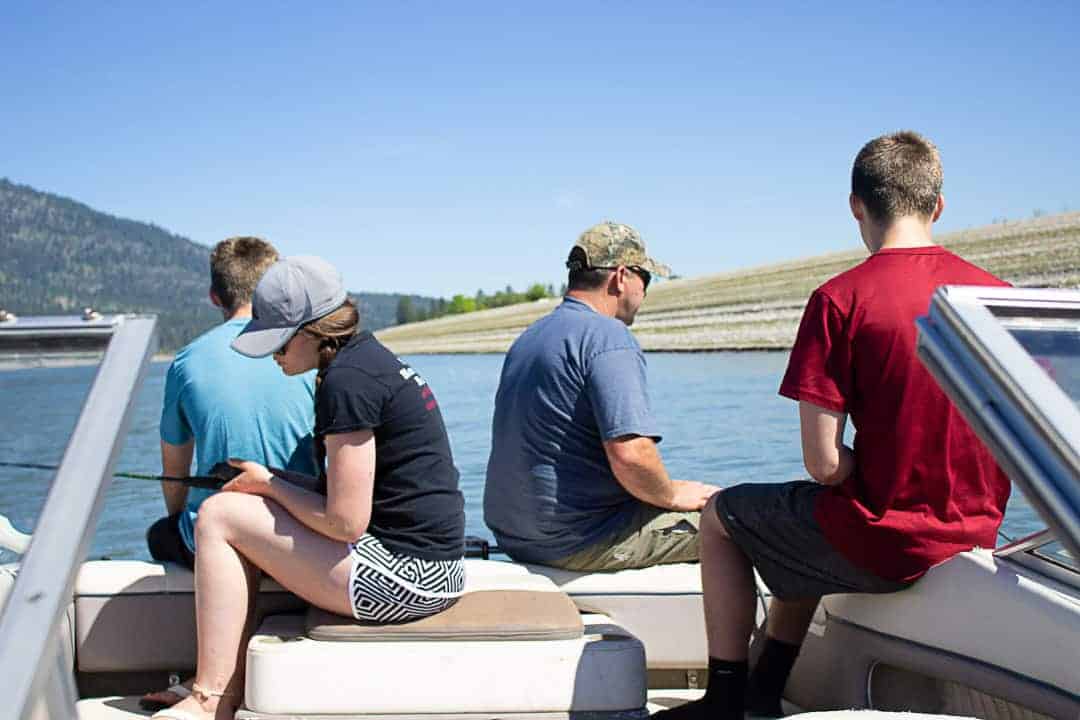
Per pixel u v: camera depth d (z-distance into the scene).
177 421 2.82
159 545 2.78
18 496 1.34
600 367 2.73
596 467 2.79
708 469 9.38
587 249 2.95
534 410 2.80
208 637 2.26
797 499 2.14
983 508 2.03
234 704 2.28
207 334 2.86
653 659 2.72
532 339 2.90
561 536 2.79
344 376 2.21
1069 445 1.14
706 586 2.30
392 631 2.19
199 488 2.70
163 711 2.23
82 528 1.25
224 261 2.96
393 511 2.28
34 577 1.20
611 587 2.72
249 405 2.71
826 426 2.04
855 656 2.20
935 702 2.04
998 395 1.24
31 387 1.47
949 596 1.96
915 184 2.12
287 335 2.24
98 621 2.61
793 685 2.43
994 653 1.88
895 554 2.00
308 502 2.23
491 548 3.03
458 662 2.11
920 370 1.97
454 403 18.62
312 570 2.21
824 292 2.07
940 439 1.98
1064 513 1.13
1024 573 1.87
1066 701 1.76
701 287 66.38
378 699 2.10
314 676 2.10
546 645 2.16
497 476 2.92
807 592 2.16
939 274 2.04
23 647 1.15
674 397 16.59
